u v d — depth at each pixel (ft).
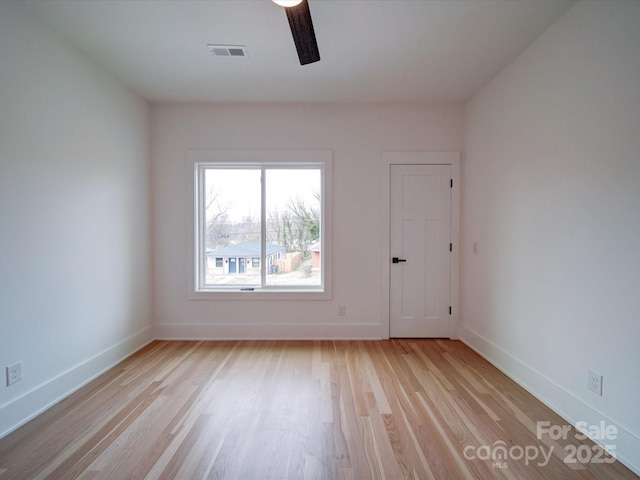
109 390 7.50
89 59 8.04
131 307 9.83
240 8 6.29
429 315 11.16
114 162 9.04
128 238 9.68
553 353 6.74
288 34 7.13
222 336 11.07
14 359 6.09
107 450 5.42
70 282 7.44
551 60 6.78
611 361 5.41
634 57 4.98
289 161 10.93
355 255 11.04
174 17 6.55
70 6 6.20
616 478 4.87
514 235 8.09
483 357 9.48
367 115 10.91
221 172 11.41
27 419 6.28
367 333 11.08
